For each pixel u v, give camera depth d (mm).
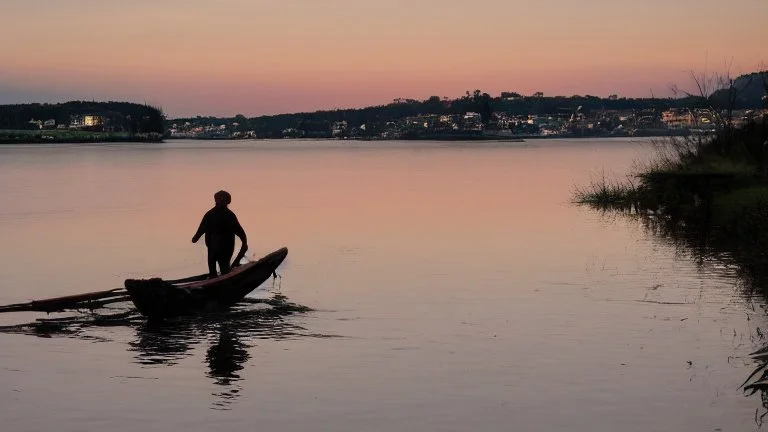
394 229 28172
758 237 21875
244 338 13281
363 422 9453
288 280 18297
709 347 12258
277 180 62031
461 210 34938
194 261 21984
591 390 10414
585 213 32750
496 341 12781
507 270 19312
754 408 9711
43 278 19391
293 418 9609
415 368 11445
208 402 10180
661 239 24453
